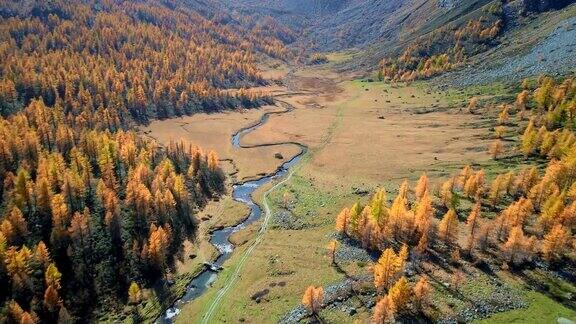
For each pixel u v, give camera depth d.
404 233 106.06
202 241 124.75
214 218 137.12
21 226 107.44
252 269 107.88
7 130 148.50
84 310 99.44
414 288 80.94
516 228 90.00
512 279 86.81
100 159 144.88
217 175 160.88
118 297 103.88
